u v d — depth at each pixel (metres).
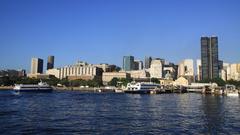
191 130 67.25
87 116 90.19
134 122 78.12
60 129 67.38
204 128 69.81
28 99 170.25
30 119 82.81
